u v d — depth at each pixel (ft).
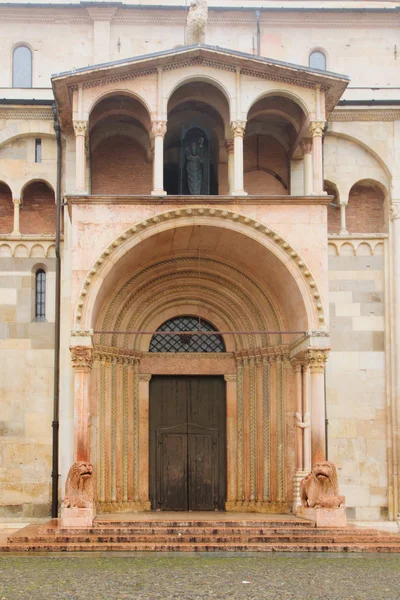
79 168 89.30
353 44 109.70
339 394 98.63
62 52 107.76
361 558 70.85
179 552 73.72
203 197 88.48
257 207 89.20
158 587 56.44
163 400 102.06
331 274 100.12
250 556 71.67
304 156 96.37
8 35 107.55
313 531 78.95
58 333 96.12
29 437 95.40
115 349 97.35
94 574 61.31
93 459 94.17
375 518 96.84
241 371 101.19
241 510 98.02
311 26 109.81
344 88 92.17
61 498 94.07
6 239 98.07
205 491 100.58
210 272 100.53
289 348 97.40
